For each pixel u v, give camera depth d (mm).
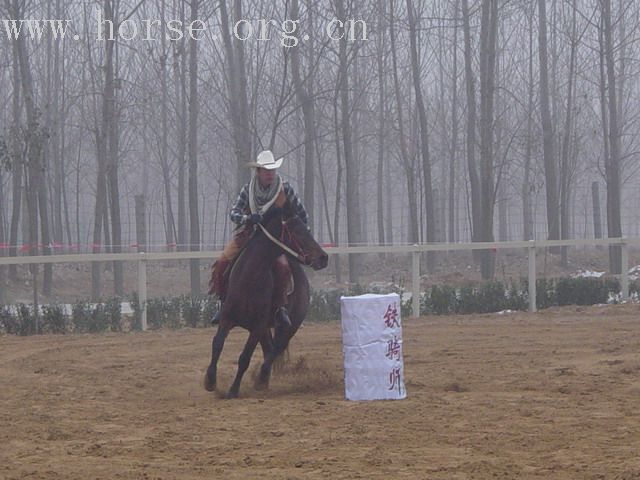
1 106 51094
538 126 51031
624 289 26875
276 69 47531
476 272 43344
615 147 41000
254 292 12969
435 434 9867
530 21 49406
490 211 38469
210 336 21156
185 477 8125
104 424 10922
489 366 15742
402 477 7996
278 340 13672
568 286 26828
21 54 35594
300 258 13227
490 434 9805
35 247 35125
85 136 58625
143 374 15547
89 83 49000
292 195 13375
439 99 62562
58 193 50062
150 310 23422
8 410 11977
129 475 8211
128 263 47875
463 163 61125
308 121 39375
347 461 8641
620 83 51531
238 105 40312
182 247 48688
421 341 19453
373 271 46562
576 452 8852
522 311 25781
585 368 15227
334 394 13453
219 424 10727
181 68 44531
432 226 43125
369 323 12453
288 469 8391
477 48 52906
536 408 11438
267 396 13430
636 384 13414
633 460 8445
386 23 47031
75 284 41781
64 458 9008
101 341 20484
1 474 8297
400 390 12555
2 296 34156
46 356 17906
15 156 30281
